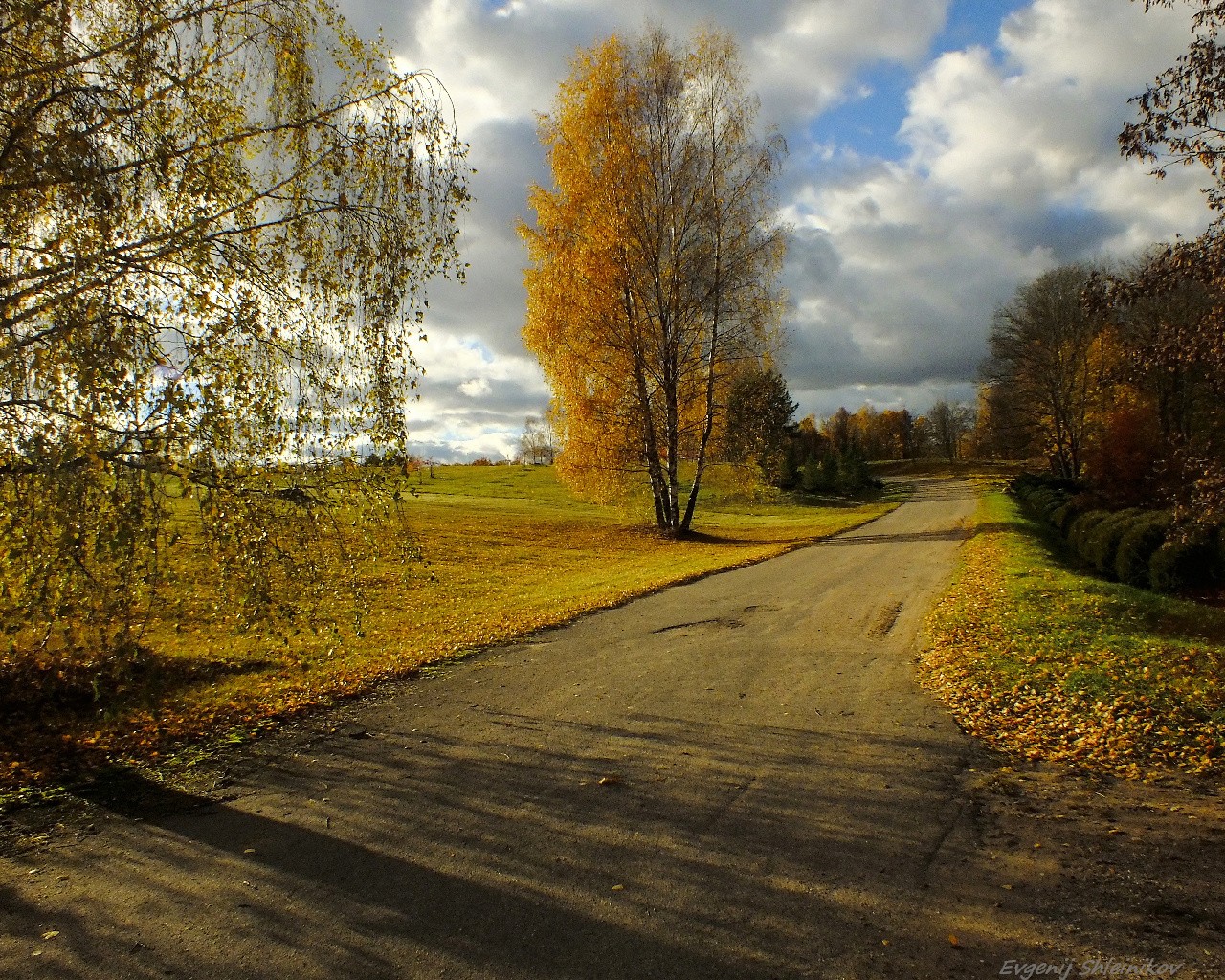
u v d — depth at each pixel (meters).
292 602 6.15
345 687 8.16
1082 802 4.73
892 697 7.27
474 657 9.70
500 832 4.49
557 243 23.98
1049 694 7.01
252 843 4.39
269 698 7.75
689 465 30.23
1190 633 9.11
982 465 88.75
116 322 4.86
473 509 38.16
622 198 23.56
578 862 4.07
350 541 6.38
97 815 4.82
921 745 5.90
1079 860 3.96
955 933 3.32
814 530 32.44
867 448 117.75
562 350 24.42
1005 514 32.06
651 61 24.00
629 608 13.41
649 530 30.45
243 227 5.88
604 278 23.56
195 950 3.31
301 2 6.18
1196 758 5.37
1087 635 8.99
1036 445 54.34
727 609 12.89
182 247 5.17
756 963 3.13
